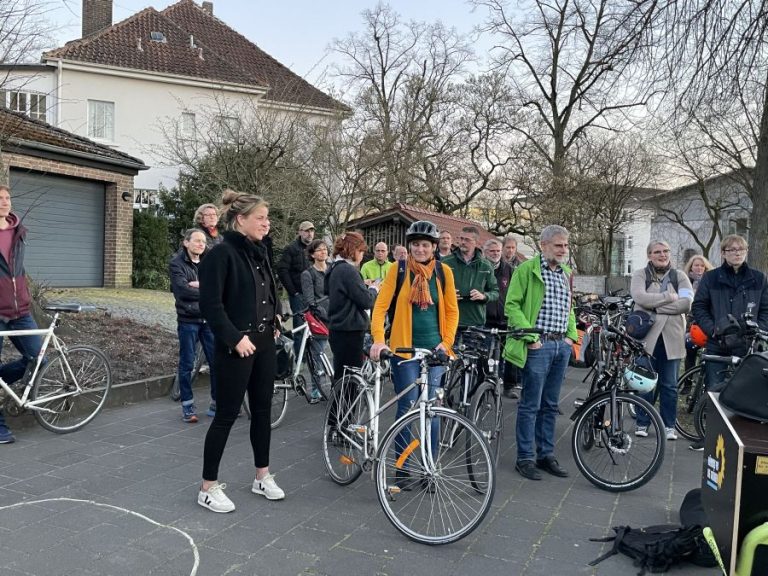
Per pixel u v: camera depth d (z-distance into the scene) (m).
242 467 5.01
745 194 22.95
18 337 5.52
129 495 4.35
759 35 7.49
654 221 27.53
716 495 3.13
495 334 5.05
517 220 24.94
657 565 3.50
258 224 4.11
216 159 16.19
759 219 8.01
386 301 4.52
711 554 3.50
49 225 14.87
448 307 4.65
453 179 25.78
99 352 6.14
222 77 24.62
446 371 4.55
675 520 4.21
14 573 3.26
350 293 5.27
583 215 22.95
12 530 3.75
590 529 4.04
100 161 15.20
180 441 5.65
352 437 4.59
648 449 4.78
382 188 20.62
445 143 26.31
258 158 15.59
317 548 3.65
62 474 4.71
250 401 4.37
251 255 4.15
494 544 3.78
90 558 3.44
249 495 4.43
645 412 4.78
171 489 4.48
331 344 5.40
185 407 6.27
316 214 16.09
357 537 3.81
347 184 17.00
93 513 4.03
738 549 2.89
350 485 4.70
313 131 16.28
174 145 21.05
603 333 5.45
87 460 5.05
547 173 23.98
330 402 4.86
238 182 15.50
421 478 3.96
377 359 4.29
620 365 5.11
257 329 4.17
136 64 23.81
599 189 23.11
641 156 23.12
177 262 6.20
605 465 4.85
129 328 9.81
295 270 8.20
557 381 5.13
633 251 31.17
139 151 23.77
